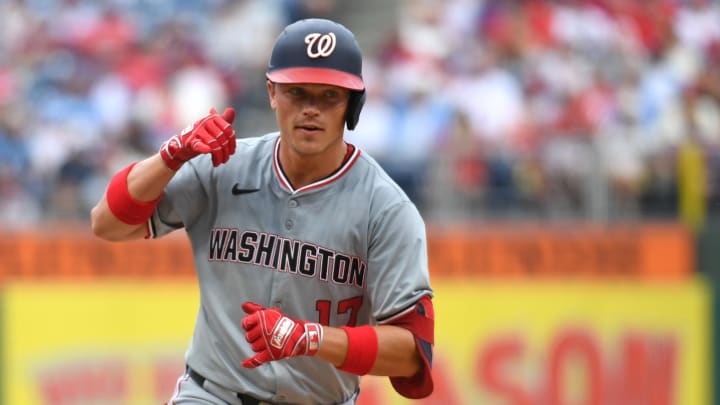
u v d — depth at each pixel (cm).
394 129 3453
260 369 1263
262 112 3812
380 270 1220
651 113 3803
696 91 4006
